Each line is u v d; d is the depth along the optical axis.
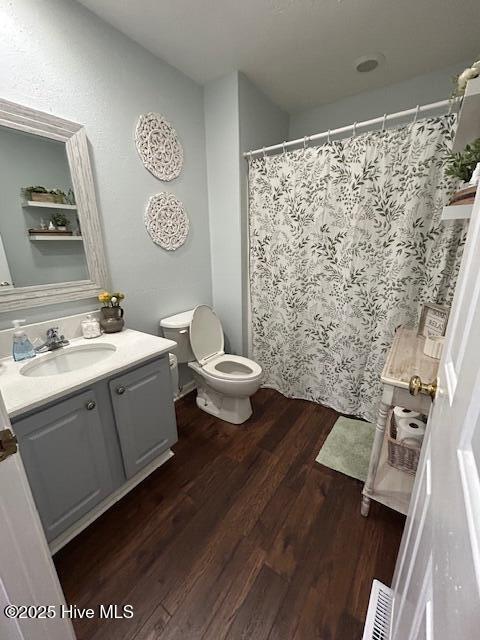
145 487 1.45
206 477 1.51
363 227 1.69
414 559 0.58
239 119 1.86
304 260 1.97
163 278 1.92
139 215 1.70
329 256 1.88
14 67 1.12
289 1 1.28
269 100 2.12
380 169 1.57
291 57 1.66
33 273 1.28
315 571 1.08
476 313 0.41
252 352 2.43
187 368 2.29
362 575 1.06
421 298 1.63
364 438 1.78
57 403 1.01
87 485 1.15
